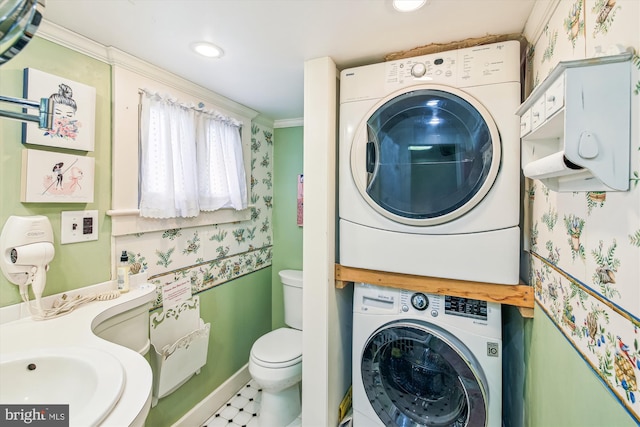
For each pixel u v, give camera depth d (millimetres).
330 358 1476
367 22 1148
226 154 2051
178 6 1047
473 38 1263
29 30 553
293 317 2357
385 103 1335
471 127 1203
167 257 1666
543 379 1013
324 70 1429
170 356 1597
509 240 1164
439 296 1342
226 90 1862
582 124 540
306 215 1472
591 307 683
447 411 1349
